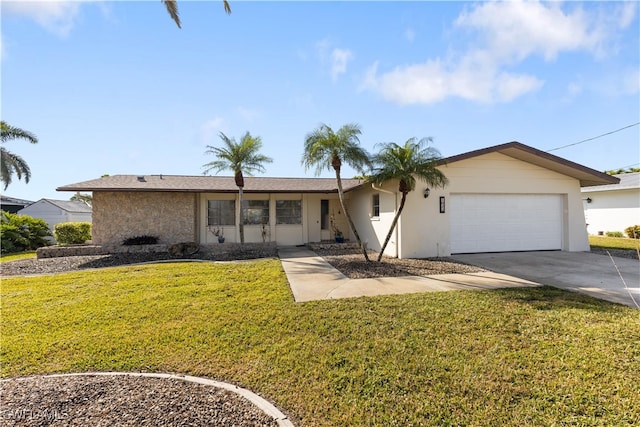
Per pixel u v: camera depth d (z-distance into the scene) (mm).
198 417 2543
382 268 8859
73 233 15586
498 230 11469
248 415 2615
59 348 3934
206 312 5215
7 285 7340
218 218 15086
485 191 11188
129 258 11633
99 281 7645
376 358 3574
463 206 11180
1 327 4625
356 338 4113
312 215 15969
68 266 10164
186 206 14320
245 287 6895
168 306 5555
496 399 2811
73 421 2453
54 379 3178
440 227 10828
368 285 6973
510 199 11578
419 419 2576
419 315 4898
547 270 8398
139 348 3926
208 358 3666
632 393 2840
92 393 2891
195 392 2945
